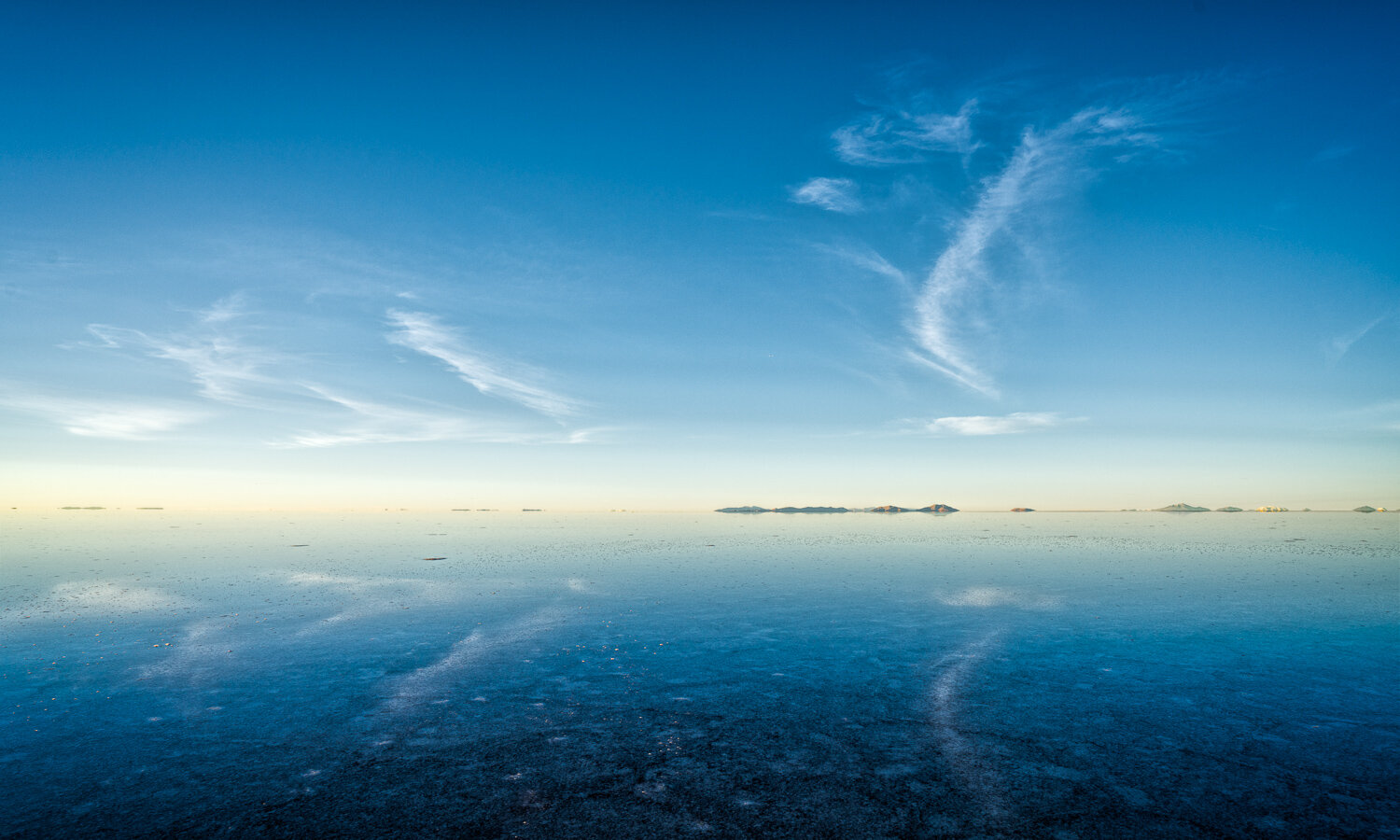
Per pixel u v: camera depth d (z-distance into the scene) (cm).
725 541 6706
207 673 1705
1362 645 2017
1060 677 1695
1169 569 4028
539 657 1881
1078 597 2934
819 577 3644
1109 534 8381
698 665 1811
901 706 1477
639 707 1472
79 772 1125
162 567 3966
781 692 1577
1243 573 3831
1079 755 1207
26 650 1925
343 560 4438
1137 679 1669
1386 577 3647
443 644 2027
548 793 1059
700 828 955
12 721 1362
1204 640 2089
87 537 6888
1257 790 1063
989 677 1697
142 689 1571
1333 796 1040
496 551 5312
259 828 950
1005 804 1024
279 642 2036
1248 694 1545
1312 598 2900
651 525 11475
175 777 1106
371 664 1802
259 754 1204
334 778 1107
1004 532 8912
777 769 1151
